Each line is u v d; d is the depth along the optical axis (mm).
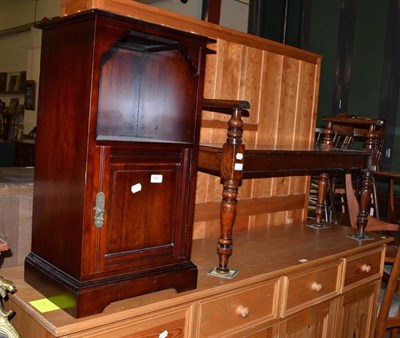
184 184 1551
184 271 1557
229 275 1744
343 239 2445
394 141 4590
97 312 1340
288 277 1920
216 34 2129
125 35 1451
